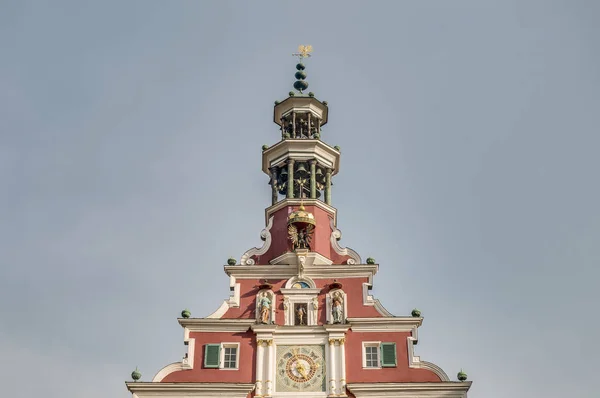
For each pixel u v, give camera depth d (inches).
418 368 1700.3
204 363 1711.4
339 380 1680.6
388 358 1711.4
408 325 1753.2
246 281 1835.6
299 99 2169.0
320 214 1967.3
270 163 2105.1
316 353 1721.2
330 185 2079.2
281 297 1806.1
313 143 2074.3
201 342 1742.1
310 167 2065.7
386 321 1752.0
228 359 1724.9
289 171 2048.5
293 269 1839.3
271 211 1993.1
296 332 1743.4
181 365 1707.7
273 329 1738.4
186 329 1758.1
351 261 1872.5
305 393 1672.0
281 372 1699.1
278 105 2178.9
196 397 1663.4
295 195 2066.9
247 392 1668.3
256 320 1761.8
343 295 1796.3
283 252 1900.8
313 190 2022.6
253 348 1732.3
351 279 1825.8
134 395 1667.1
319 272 1836.9
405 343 1732.3
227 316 1784.0
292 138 2095.2
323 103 2187.5
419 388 1662.2
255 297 1812.3
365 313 1776.6
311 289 1809.8
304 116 2175.2
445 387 1663.4
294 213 1913.1
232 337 1748.3
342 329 1734.7
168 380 1689.2
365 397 1659.7
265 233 1945.1
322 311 1785.2
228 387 1667.1
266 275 1841.8
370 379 1688.0
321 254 1882.4
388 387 1662.2
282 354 1721.2
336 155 2110.0
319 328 1743.4
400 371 1696.6
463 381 1668.3
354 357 1717.5
